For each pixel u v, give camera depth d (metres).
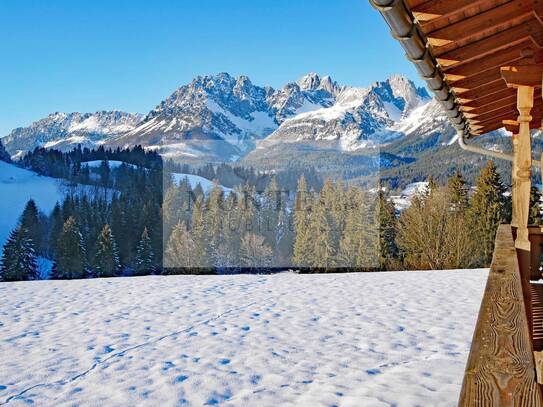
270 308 7.69
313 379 4.18
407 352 4.93
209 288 10.13
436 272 12.72
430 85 4.48
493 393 1.01
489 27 3.51
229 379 4.26
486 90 5.22
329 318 6.80
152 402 3.79
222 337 5.81
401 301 8.07
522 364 1.12
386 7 2.53
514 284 1.78
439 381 3.97
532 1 3.43
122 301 8.65
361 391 3.80
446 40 3.57
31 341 5.82
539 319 3.76
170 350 5.27
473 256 26.22
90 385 4.21
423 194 27.47
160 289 10.09
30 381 4.35
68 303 8.52
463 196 28.77
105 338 5.90
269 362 4.73
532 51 4.11
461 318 6.57
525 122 4.21
